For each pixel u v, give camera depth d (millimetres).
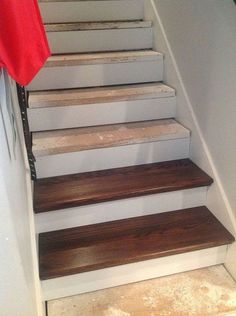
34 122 1738
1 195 737
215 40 1424
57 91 1890
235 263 1490
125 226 1573
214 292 1446
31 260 1216
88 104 1771
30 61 745
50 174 1661
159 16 1979
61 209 1488
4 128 821
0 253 811
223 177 1526
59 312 1362
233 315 1344
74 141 1668
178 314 1346
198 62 1593
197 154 1737
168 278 1520
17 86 1265
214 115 1523
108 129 1811
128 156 1741
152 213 1652
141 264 1453
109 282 1455
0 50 670
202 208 1697
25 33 721
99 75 1925
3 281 853
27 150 1502
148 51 2100
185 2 1633
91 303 1400
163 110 1907
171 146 1784
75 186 1586
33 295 1106
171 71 1898
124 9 2211
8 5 659
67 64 1845
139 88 1921
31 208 1404
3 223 771
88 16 2180
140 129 1809
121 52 2082
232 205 1483
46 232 1533
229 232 1525
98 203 1531
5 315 904
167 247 1450
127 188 1564
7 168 814
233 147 1410
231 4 1272
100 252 1425
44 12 2102
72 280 1395
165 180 1630
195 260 1534
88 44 2059
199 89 1624
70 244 1464
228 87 1381
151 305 1387
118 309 1371
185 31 1677
